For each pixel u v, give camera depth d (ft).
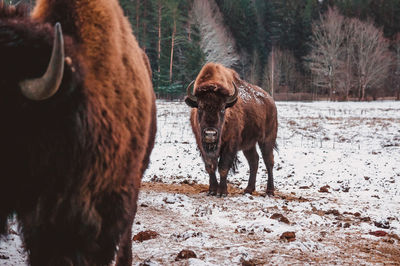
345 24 182.50
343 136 63.16
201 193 26.55
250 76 207.00
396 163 42.01
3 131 6.35
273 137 31.17
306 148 48.52
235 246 14.55
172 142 49.42
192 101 24.06
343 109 107.24
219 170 25.94
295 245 14.76
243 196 25.67
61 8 8.34
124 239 10.13
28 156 6.63
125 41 9.68
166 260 12.82
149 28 160.97
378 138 61.31
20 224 7.97
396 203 25.95
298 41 237.66
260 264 12.76
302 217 20.16
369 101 156.66
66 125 6.82
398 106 120.57
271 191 27.89
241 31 227.20
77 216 7.61
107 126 7.83
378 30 183.32
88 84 7.59
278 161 41.45
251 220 19.01
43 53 6.55
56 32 5.84
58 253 7.61
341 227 18.54
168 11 145.59
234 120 25.95
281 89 208.23
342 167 39.68
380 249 15.24
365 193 29.50
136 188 9.75
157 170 36.29
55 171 6.97
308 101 158.92
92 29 8.34
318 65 176.14
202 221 18.44
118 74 8.61
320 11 252.83
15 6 7.43
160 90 139.03
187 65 143.64
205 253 13.61
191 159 40.60
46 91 6.10
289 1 248.32
